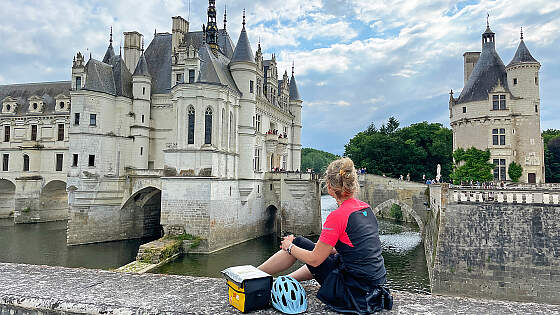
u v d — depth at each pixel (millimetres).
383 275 4648
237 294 4508
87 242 42906
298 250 4852
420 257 37062
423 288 27531
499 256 24125
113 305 4672
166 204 38969
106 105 44125
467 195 26469
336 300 4531
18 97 62438
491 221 25328
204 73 40156
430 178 77500
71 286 5531
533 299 22828
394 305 4766
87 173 42250
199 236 37969
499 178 44875
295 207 49531
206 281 5824
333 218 4617
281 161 58281
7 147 59844
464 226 25719
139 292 5246
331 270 4844
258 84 50719
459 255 24906
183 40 51125
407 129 84438
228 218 41812
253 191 47875
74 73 43344
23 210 57219
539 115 44531
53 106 59469
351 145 91938
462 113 47875
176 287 5500
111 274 6219
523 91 44812
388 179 45125
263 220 51312
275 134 52438
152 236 49062
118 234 45281
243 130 45531
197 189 38250
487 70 47625
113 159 44344
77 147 42281
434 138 80812
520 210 24969
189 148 39000
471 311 4598
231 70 46500
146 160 46719
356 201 4922
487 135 45750
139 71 46719
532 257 23516
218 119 39844
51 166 57750
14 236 47906
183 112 39719
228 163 42188
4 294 5152
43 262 35406
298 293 4535
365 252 4492
